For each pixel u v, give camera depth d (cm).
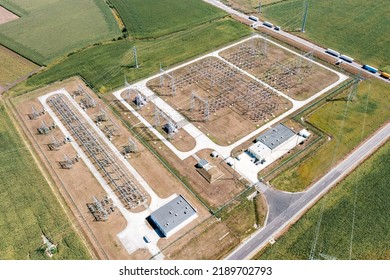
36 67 15338
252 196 9762
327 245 8456
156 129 11969
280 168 10512
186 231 9000
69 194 9956
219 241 8750
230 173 10419
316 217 9094
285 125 11900
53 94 13725
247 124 12038
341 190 9756
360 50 15562
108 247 8706
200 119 12288
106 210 9506
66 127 12125
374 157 10688
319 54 15400
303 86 13588
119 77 14462
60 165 10794
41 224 9175
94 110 12812
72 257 8469
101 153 11144
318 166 10519
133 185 10144
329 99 12912
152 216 9156
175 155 11056
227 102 12938
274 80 13912
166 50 16075
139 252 8575
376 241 8506
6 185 10156
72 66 15262
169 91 13588
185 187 10088
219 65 14875
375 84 13612
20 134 11900
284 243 8569
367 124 11875
